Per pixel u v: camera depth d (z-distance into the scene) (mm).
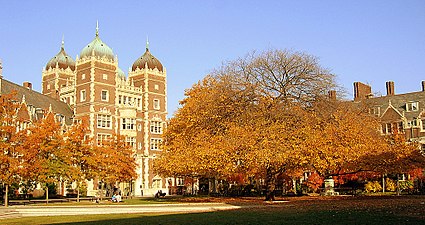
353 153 37250
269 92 39781
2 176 37250
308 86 40125
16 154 41000
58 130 49125
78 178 47031
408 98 73250
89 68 78750
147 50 91500
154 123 87625
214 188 56781
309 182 55031
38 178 42781
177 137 44125
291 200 37969
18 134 39844
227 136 37281
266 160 33906
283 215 22969
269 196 38406
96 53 79625
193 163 36688
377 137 47812
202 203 35406
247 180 57594
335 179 54438
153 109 87750
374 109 73438
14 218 28469
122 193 79250
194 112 42844
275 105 38344
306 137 35938
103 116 78562
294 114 37688
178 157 38844
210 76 48094
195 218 23109
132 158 63250
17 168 38250
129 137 81312
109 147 57906
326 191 49844
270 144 35062
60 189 67500
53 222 24516
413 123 67938
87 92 78312
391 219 19547
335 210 25000
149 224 21125
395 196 43031
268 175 38594
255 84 40062
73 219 26078
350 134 38719
